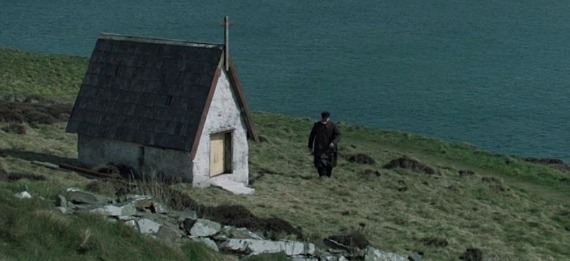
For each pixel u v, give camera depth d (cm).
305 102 11269
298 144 5453
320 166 4212
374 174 4509
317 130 4203
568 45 16862
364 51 15975
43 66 8231
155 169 3712
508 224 3759
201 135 3644
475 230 3544
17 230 1828
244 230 2491
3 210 1878
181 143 3591
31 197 2092
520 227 3731
